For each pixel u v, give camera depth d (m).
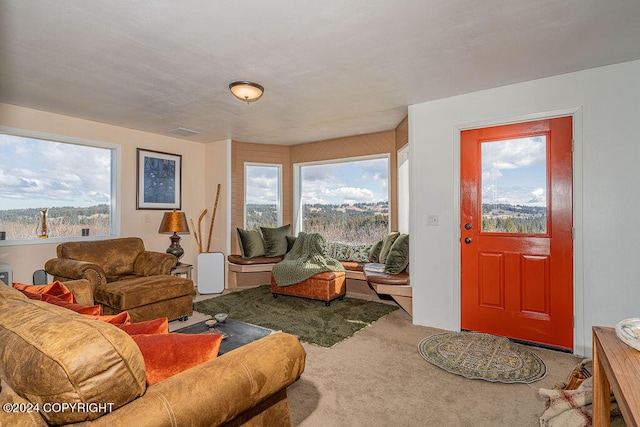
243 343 1.98
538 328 2.79
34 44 2.17
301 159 5.40
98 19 1.88
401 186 4.33
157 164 4.70
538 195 2.80
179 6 1.76
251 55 2.32
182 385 0.98
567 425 1.47
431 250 3.24
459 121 3.11
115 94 3.09
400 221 4.34
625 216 2.47
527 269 2.83
